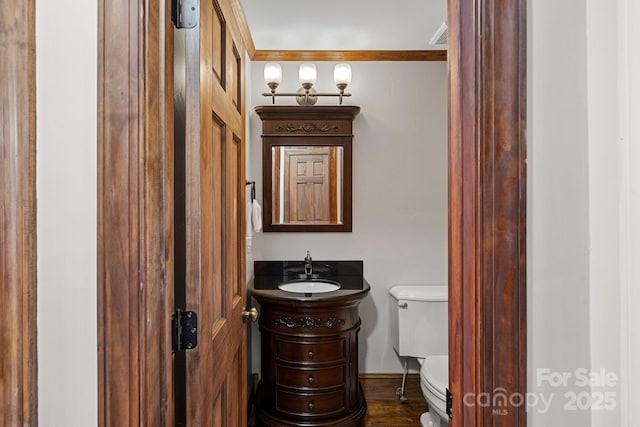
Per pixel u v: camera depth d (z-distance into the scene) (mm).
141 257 879
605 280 843
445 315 2855
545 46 879
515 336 884
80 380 873
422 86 3096
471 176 899
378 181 3107
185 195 1049
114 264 873
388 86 3098
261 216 3012
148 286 895
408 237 3119
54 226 865
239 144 1654
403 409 2797
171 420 982
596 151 854
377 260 3121
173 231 1013
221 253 1353
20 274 798
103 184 872
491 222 883
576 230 880
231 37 1478
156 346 927
